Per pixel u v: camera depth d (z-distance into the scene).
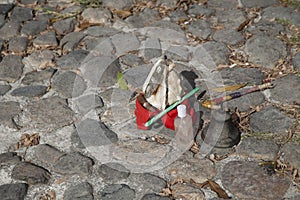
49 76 3.00
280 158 2.61
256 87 2.86
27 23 3.29
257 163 2.60
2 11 3.37
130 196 2.50
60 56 3.11
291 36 3.14
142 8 3.36
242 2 3.36
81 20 3.30
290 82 2.90
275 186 2.52
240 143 2.67
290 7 3.32
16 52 3.13
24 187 2.54
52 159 2.64
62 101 2.88
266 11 3.30
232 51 3.09
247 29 3.20
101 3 3.39
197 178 2.56
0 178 2.58
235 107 2.81
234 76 2.96
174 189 2.53
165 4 3.37
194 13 3.31
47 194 2.52
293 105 2.81
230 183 2.53
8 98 2.91
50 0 3.44
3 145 2.71
